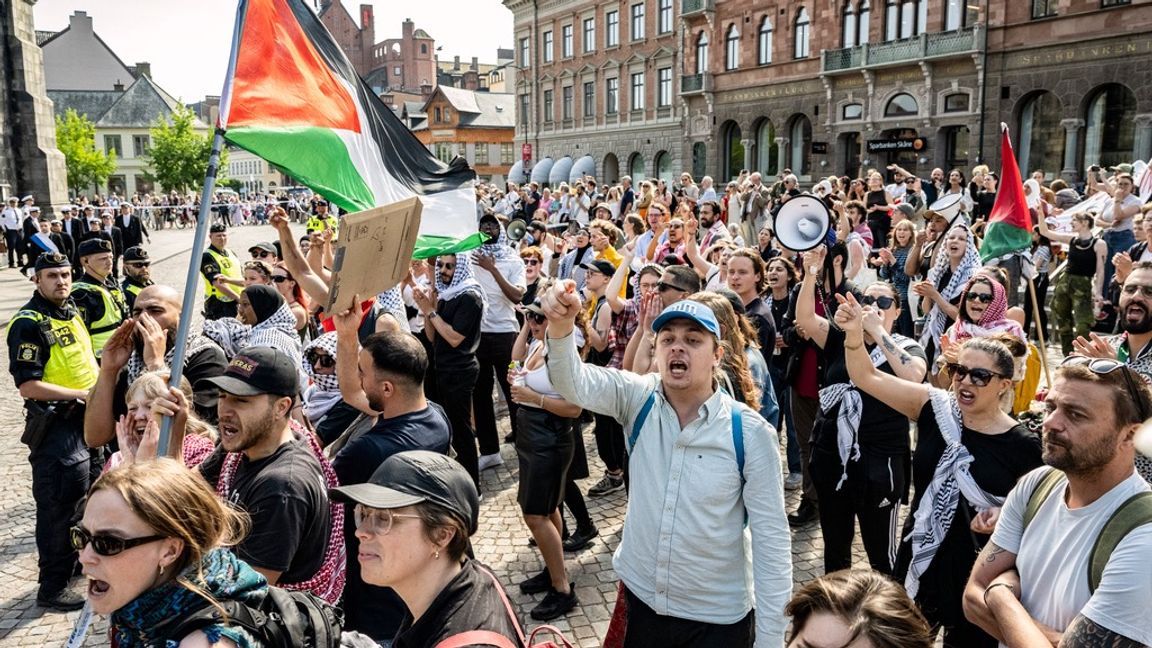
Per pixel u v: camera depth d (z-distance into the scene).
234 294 7.56
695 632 2.73
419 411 3.47
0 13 25.94
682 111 39.62
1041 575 2.33
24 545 5.52
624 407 2.90
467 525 2.02
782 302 6.33
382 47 99.62
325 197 3.83
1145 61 22.88
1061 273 9.88
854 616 1.63
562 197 21.20
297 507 2.65
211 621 1.78
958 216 8.22
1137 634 1.99
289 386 2.81
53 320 4.76
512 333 7.02
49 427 4.69
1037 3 25.39
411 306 7.61
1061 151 25.50
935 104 28.33
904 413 3.43
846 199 14.35
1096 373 2.21
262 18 3.71
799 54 33.06
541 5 49.34
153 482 1.86
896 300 4.80
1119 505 2.17
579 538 5.35
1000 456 3.09
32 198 24.12
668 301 4.15
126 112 73.81
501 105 74.56
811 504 5.61
